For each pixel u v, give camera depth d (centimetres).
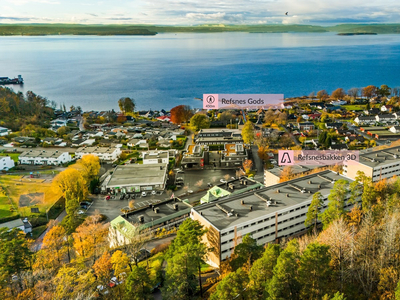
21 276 8125
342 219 8725
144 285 7356
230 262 8494
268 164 19388
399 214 8375
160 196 16075
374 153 15400
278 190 11519
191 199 15638
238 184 14700
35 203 15212
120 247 10419
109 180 16912
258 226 10100
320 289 6494
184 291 7644
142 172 17775
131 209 14775
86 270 8912
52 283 8144
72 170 15375
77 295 7525
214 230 9506
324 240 8044
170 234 11519
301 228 11044
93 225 11731
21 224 13012
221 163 19625
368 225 8294
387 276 6606
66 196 14612
